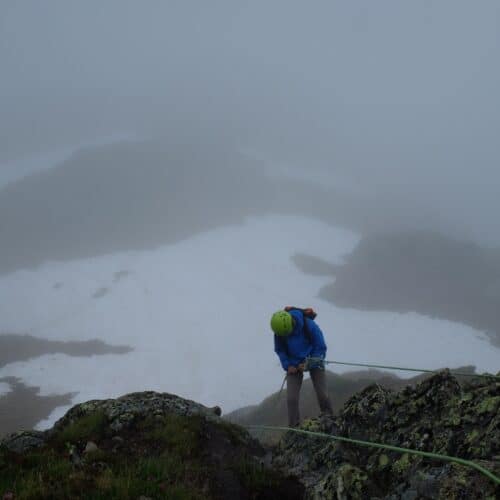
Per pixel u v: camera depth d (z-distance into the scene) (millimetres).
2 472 7051
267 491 7324
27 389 89938
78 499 6340
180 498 6520
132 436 8516
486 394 7320
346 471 6996
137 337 121125
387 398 8422
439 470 6352
